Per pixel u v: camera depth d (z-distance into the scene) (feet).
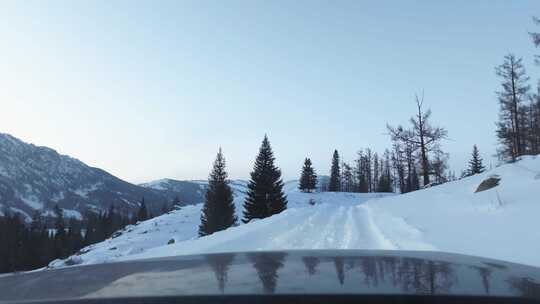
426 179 134.51
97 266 6.07
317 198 232.32
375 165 345.51
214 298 3.84
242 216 190.60
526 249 23.17
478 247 25.95
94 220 402.72
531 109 138.00
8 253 279.69
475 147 280.10
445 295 3.99
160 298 3.85
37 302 3.76
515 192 50.96
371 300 3.83
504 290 4.23
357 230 44.80
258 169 177.27
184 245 39.93
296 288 4.20
